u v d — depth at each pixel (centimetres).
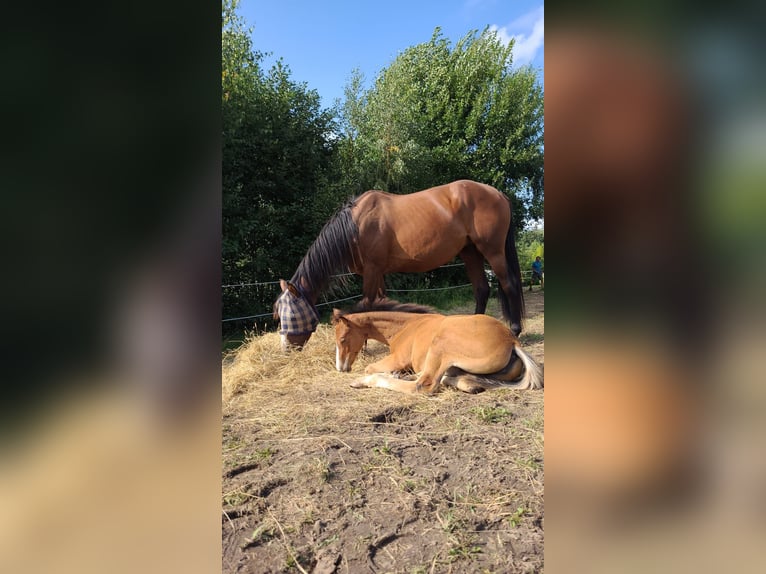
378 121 816
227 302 583
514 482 178
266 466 196
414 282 843
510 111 1012
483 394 288
